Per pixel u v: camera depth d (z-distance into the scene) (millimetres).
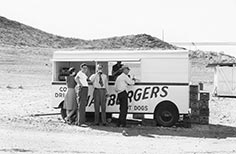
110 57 15352
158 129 14586
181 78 14953
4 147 10688
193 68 74312
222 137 13625
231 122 17781
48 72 57281
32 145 11141
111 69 15836
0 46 82875
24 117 16609
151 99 15141
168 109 15023
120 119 14953
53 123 15156
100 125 15125
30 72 55375
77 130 13945
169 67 15023
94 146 11383
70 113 15219
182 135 13742
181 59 14945
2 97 25891
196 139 13039
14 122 14977
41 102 23781
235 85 31375
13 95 27578
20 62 65125
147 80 15164
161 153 10703
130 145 11672
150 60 15141
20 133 12914
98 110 15016
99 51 15555
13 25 135125
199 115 16281
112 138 12727
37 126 14367
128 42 134625
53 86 15891
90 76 15797
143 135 13445
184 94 14922
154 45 132250
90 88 15578
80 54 15578
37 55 76875
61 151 10562
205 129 15117
